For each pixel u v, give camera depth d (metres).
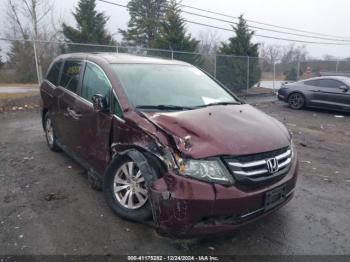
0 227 3.34
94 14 22.86
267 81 23.17
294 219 3.72
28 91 13.38
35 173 4.87
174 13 20.81
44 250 2.98
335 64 27.50
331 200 4.29
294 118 11.23
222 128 3.17
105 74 4.01
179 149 2.89
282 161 3.26
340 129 9.51
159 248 3.06
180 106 3.80
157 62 4.63
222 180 2.80
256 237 3.31
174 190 2.82
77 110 4.39
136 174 3.37
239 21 21.86
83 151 4.37
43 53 14.29
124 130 3.46
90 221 3.50
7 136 7.18
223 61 18.31
